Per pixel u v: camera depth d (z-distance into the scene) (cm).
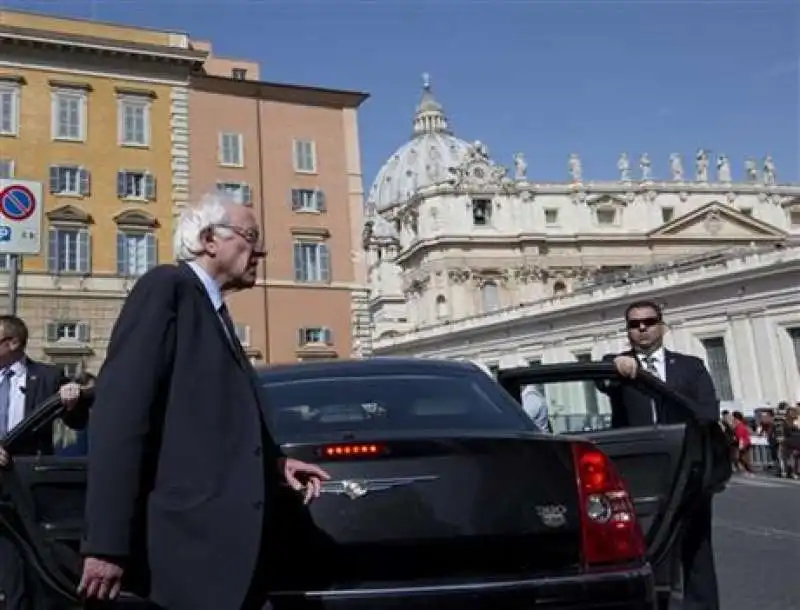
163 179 3850
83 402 434
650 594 348
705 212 10050
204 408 292
